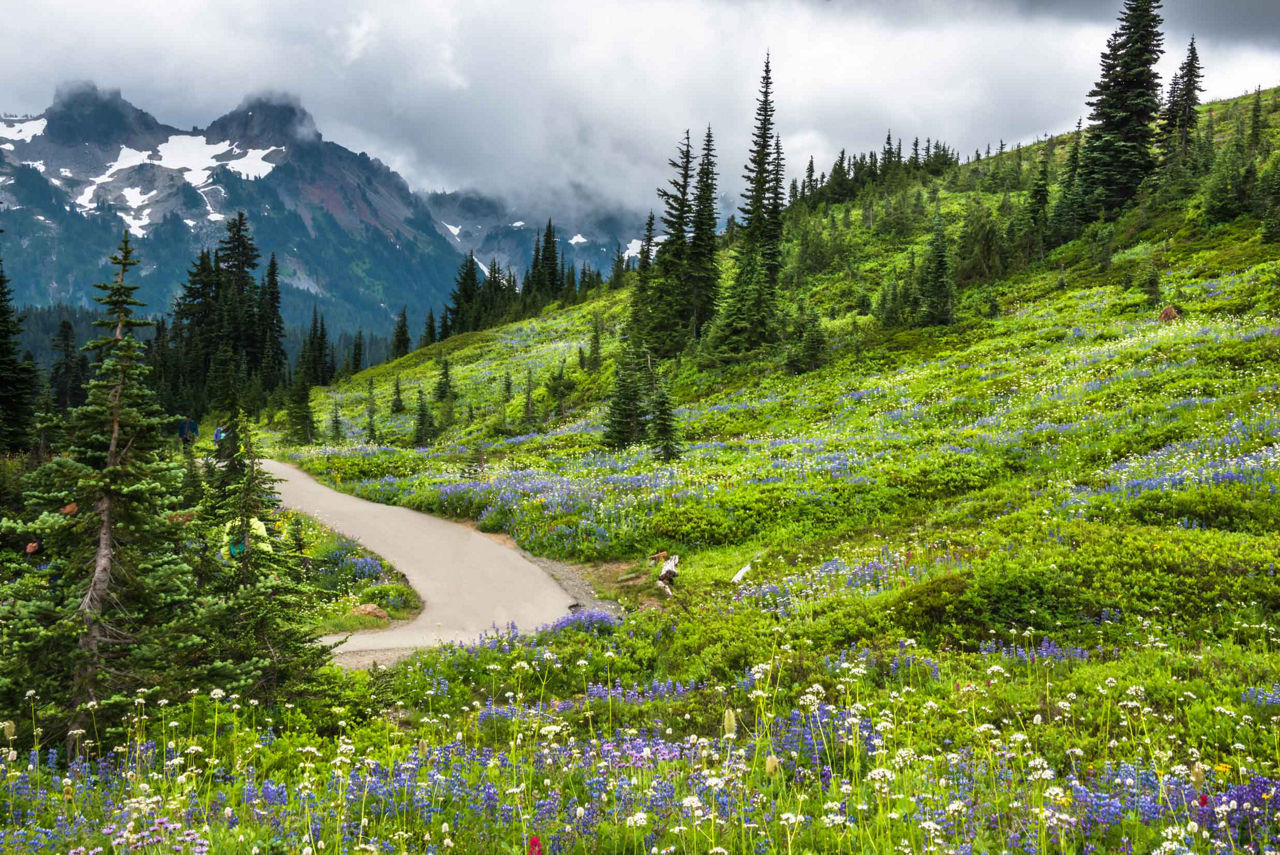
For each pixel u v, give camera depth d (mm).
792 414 41781
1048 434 25797
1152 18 72562
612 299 122938
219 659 9641
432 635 15883
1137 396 27141
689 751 8070
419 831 6219
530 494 28656
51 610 8320
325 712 9945
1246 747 7215
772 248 68188
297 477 39531
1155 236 59938
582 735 9875
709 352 58031
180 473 9219
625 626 15766
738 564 20750
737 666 12602
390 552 23406
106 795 6637
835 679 10797
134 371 8898
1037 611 12547
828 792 6871
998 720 8836
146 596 8945
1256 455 18406
